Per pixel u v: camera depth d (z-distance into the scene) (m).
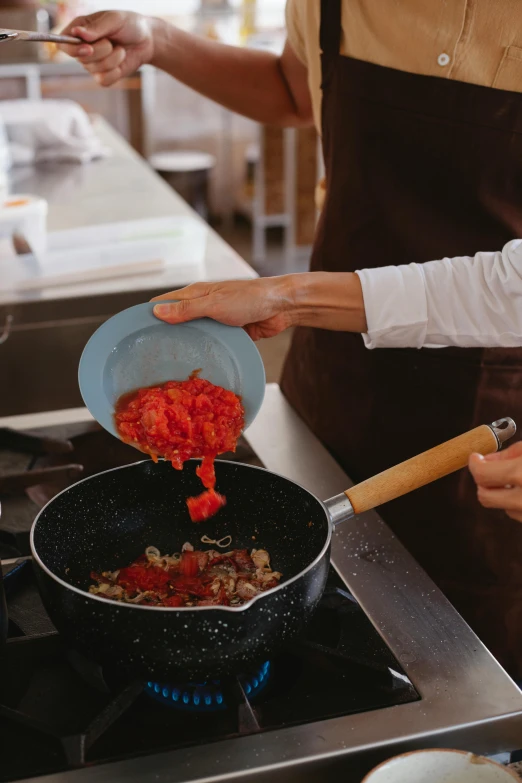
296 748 0.75
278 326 1.09
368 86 1.33
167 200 2.43
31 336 1.82
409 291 1.09
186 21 5.65
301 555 0.97
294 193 4.62
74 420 1.34
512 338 1.11
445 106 1.27
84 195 2.46
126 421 0.97
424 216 1.34
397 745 0.76
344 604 0.94
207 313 0.99
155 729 0.78
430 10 1.22
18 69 4.06
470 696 0.82
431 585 0.99
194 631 0.74
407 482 0.92
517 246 1.09
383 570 1.01
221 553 1.02
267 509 1.02
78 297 1.82
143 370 1.01
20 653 0.85
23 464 1.23
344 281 1.09
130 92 4.97
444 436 1.42
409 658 0.87
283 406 1.42
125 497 1.02
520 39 1.19
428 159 1.31
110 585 0.95
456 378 1.38
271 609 0.76
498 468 0.80
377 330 1.10
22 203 1.90
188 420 0.95
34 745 0.76
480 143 1.26
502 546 1.45
